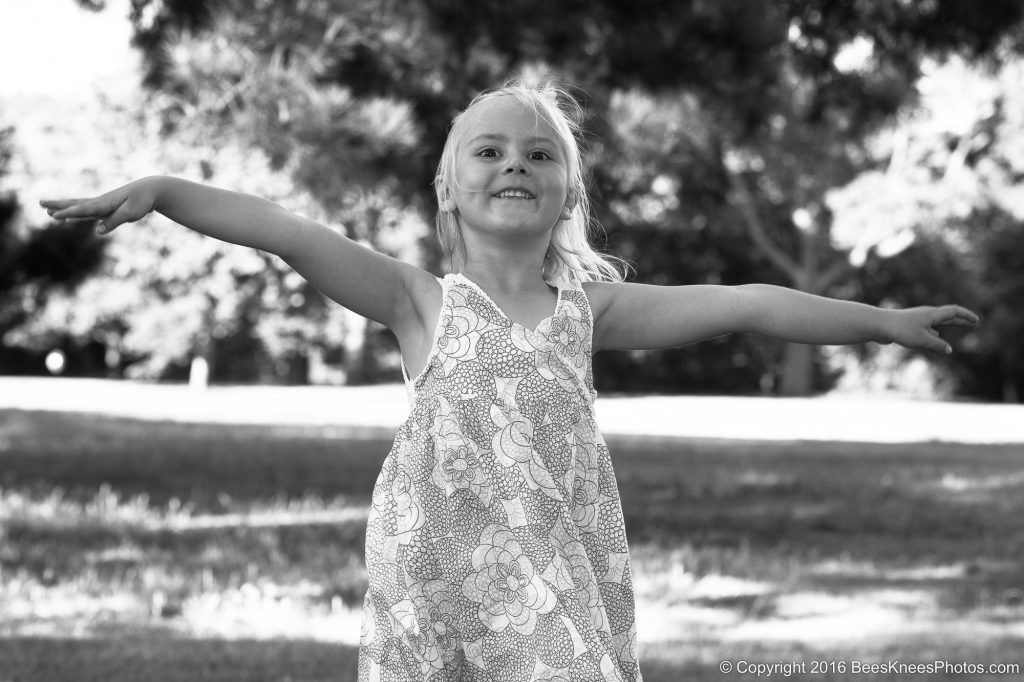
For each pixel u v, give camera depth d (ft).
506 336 9.96
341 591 24.12
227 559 27.45
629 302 10.67
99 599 23.21
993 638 21.07
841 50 35.73
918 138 114.62
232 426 70.23
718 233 125.49
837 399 128.77
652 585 25.25
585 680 9.18
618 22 31.94
